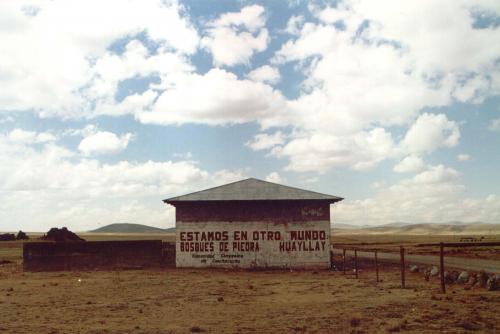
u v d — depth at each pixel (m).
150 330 14.09
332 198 37.03
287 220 37.41
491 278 22.48
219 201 37.25
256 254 37.19
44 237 61.28
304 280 28.52
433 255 57.16
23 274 35.34
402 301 18.66
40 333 13.84
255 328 14.10
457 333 13.01
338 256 55.62
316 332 13.44
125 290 24.31
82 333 13.77
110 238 186.25
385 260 46.50
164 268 37.78
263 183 39.72
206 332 13.69
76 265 37.72
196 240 37.81
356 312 16.44
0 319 16.33
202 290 23.91
